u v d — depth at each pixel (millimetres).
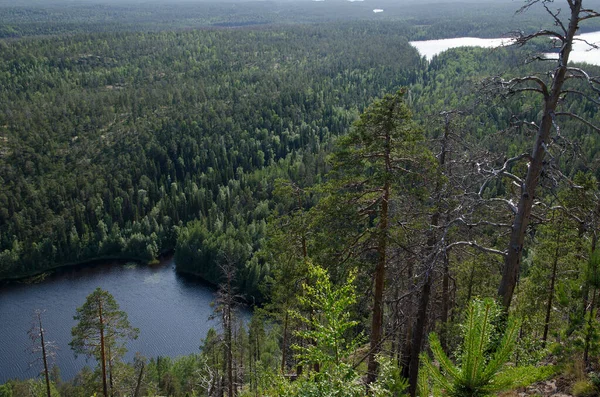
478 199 11250
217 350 32500
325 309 8797
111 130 130000
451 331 18766
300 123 137250
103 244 89438
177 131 127312
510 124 11617
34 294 76188
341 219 15961
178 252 82750
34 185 104438
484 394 6176
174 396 44344
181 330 62969
